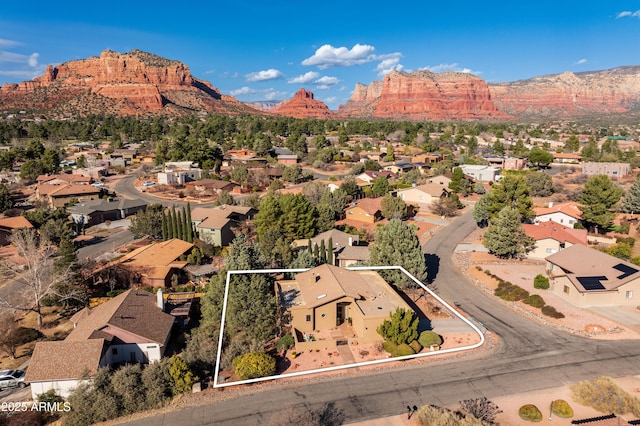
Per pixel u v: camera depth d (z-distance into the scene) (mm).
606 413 28656
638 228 71250
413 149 181625
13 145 181750
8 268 55531
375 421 27984
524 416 28047
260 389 31781
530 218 77875
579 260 51281
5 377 34312
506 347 37438
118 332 36375
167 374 31953
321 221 70250
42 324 44031
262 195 107625
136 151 180250
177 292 50312
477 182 120188
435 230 77688
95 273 53625
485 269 57438
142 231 70938
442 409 28578
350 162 158250
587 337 39000
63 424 28641
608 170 126312
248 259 43375
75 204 92875
